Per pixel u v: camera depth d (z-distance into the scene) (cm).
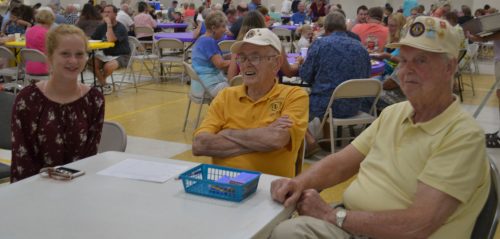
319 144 448
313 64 409
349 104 399
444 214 148
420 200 151
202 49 490
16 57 668
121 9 1130
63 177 169
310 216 165
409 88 163
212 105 244
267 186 168
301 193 167
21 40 674
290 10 1545
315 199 166
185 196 155
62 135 211
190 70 479
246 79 229
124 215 140
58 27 208
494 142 460
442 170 150
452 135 154
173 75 881
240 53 229
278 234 158
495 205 148
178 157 426
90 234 128
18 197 153
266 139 217
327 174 190
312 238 157
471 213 154
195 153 231
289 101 229
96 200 151
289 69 448
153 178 171
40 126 207
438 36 156
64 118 211
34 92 206
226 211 144
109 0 1557
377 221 154
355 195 180
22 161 207
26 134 208
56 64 203
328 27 433
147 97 689
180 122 549
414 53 160
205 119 244
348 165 192
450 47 157
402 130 173
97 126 220
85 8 834
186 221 137
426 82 159
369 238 163
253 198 157
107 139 240
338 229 162
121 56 747
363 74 412
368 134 191
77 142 214
